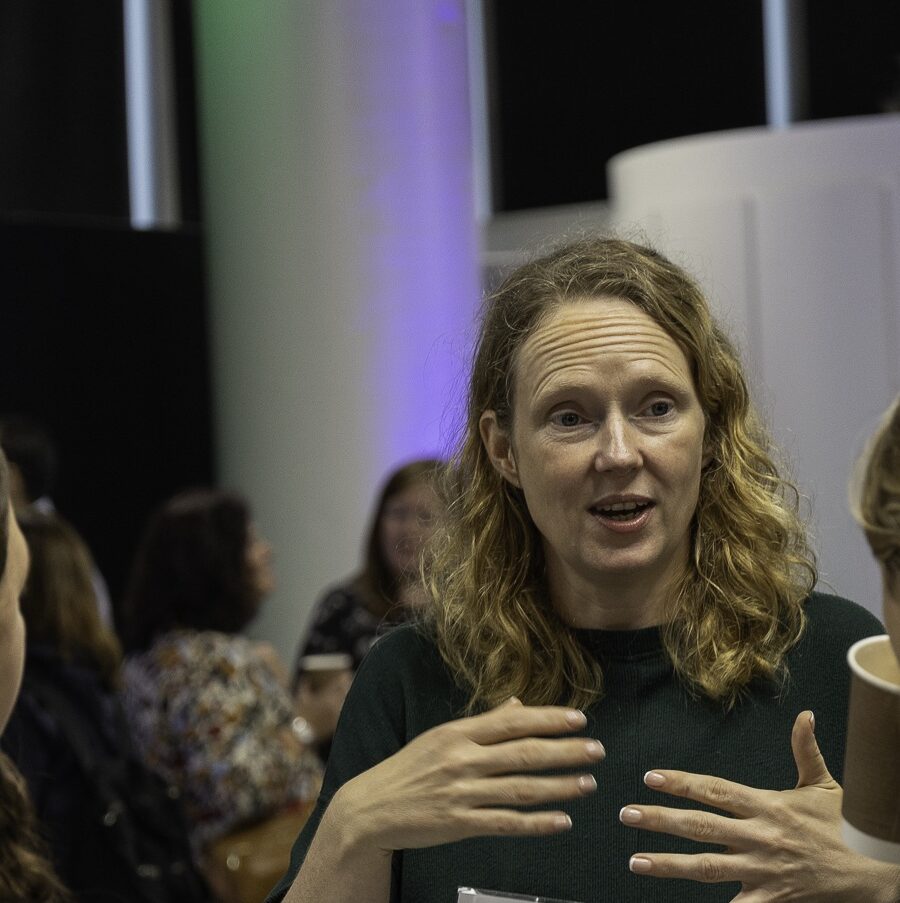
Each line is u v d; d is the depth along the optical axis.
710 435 2.49
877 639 1.66
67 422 9.95
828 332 6.83
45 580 4.30
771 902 1.97
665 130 10.18
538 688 2.45
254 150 8.51
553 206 10.48
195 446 10.41
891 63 9.61
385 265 8.40
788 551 2.51
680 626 2.42
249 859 4.83
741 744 2.36
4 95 9.12
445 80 8.59
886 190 6.76
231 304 8.64
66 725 4.16
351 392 8.38
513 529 2.55
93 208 9.51
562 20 10.41
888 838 1.58
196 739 4.98
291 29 8.39
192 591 5.26
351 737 2.55
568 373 2.31
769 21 9.91
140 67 9.73
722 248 7.02
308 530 8.41
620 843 2.33
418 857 2.39
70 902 2.47
